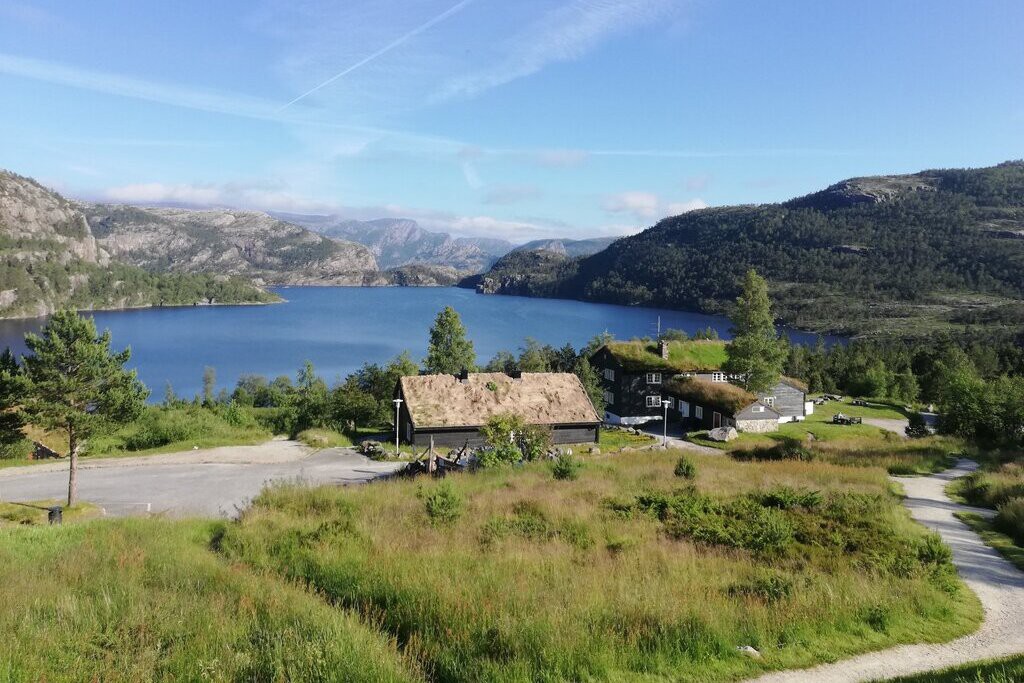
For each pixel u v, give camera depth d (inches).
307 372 3432.6
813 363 4581.7
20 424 1160.2
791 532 674.8
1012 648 401.7
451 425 1907.0
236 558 543.2
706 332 3833.7
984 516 855.7
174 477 1427.2
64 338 1093.1
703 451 2041.1
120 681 277.4
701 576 502.0
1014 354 4746.6
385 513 724.7
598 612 386.6
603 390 2765.7
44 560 515.5
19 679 272.8
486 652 333.1
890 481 1146.0
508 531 635.5
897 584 507.2
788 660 363.6
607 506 797.2
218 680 281.6
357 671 289.7
